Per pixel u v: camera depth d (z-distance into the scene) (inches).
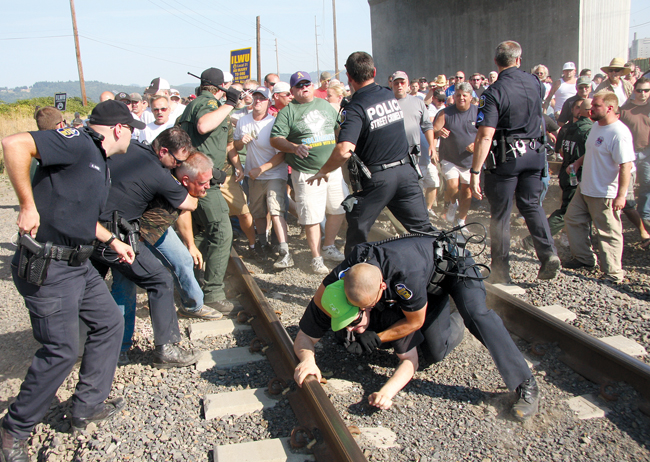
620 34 678.5
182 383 132.2
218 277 173.5
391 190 160.1
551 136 362.6
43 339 104.4
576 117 224.2
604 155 179.9
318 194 207.2
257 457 100.2
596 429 106.6
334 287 104.7
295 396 119.2
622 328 148.2
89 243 107.4
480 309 116.0
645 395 111.9
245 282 182.5
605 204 180.7
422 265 108.9
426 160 275.3
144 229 136.9
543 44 706.8
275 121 202.1
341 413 115.8
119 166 126.9
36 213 95.3
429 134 252.2
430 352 128.1
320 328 117.6
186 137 136.3
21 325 178.9
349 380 129.8
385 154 157.6
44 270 99.8
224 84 206.4
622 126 175.6
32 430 111.7
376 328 122.6
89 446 108.3
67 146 98.3
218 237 170.4
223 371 136.3
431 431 108.6
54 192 100.0
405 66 955.3
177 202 137.0
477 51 811.4
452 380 127.4
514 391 113.7
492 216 182.7
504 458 99.7
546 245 177.2
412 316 111.2
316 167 204.4
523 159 171.9
